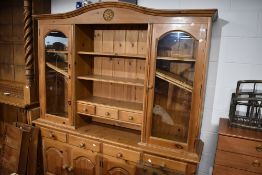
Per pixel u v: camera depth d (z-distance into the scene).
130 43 2.03
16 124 2.32
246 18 1.74
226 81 1.87
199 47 1.52
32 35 2.19
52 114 2.23
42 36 2.07
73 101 2.04
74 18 1.88
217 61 1.87
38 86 2.34
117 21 1.73
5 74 2.73
